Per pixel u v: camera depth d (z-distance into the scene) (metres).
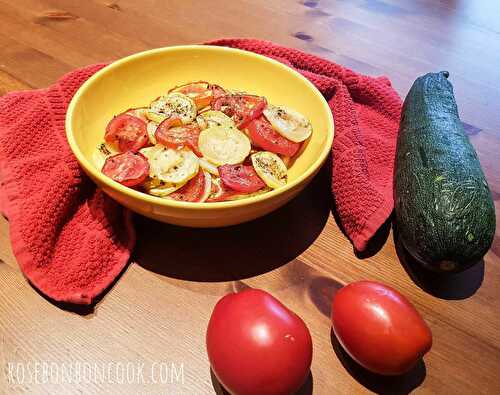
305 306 0.32
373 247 0.36
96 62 0.50
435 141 0.35
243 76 0.43
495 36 0.62
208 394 0.28
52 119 0.40
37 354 0.29
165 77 0.42
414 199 0.32
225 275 0.34
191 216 0.30
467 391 0.29
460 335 0.31
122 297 0.32
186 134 0.37
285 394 0.26
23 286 0.32
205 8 0.61
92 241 0.33
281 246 0.36
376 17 0.63
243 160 0.36
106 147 0.37
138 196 0.29
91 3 0.59
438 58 0.57
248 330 0.26
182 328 0.31
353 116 0.42
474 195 0.31
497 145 0.46
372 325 0.27
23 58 0.49
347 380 0.29
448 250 0.30
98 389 0.28
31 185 0.35
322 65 0.48
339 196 0.37
